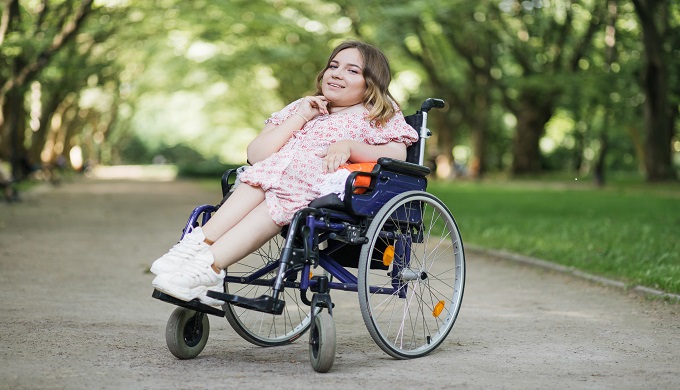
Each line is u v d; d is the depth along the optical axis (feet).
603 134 92.12
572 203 61.41
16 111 74.84
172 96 166.30
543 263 27.96
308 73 101.65
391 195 14.16
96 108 153.17
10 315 17.99
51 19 64.54
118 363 13.67
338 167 14.03
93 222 46.03
